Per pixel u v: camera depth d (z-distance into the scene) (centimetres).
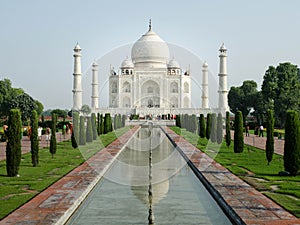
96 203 1330
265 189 1502
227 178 1730
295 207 1227
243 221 1077
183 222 1134
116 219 1151
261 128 4684
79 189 1469
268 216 1126
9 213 1149
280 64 6781
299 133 1845
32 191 1454
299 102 5962
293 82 6669
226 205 1269
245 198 1344
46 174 1847
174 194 1474
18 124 1825
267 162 2314
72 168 2031
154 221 1136
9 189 1491
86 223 1115
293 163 1827
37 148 2147
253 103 8119
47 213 1144
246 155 2656
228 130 3191
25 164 2195
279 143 3775
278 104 6062
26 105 7075
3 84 7606
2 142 3866
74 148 3059
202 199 1415
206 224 1123
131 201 1355
